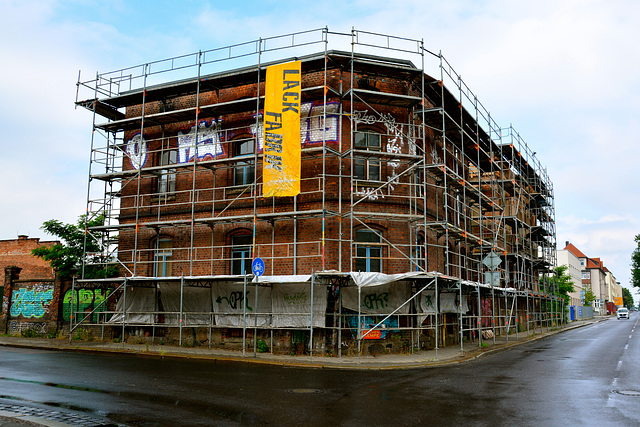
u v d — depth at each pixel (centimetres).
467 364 1655
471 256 2802
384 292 1889
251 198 2044
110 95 2422
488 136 2788
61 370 1380
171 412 880
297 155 1842
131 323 2072
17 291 2581
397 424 812
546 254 4038
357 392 1093
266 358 1689
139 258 2250
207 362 1625
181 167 2200
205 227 2120
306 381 1243
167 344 2075
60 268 2475
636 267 6412
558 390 1138
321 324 1802
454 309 2255
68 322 2416
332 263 1889
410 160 1998
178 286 2075
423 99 1972
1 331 2566
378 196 1986
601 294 12138
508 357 1881
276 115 1869
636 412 908
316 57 1997
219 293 2003
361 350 1836
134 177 2161
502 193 2872
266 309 1905
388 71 2005
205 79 2100
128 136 2394
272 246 1975
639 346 2350
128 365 1504
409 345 1911
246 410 902
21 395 1015
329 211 1822
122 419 827
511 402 994
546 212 4194
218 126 2183
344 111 2008
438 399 1020
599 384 1227
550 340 2797
